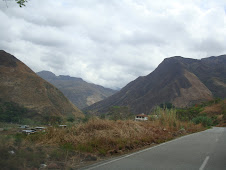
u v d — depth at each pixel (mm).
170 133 15984
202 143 11328
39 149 6664
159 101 176500
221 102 85688
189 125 26594
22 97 82625
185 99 164250
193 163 6105
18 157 5355
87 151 7773
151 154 7664
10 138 6562
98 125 11180
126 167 5527
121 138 9688
